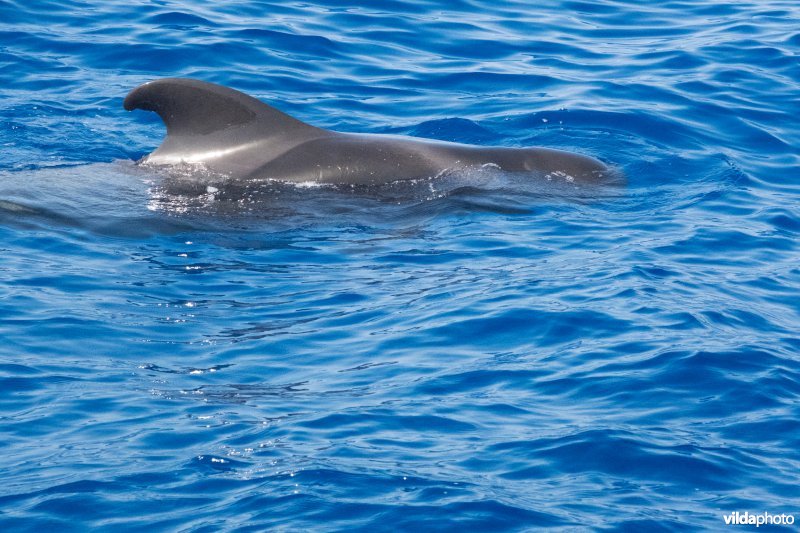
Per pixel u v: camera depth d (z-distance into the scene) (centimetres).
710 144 6744
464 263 5003
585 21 8906
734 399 3888
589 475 3462
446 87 7556
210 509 3262
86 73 7469
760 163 6519
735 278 4888
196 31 8075
